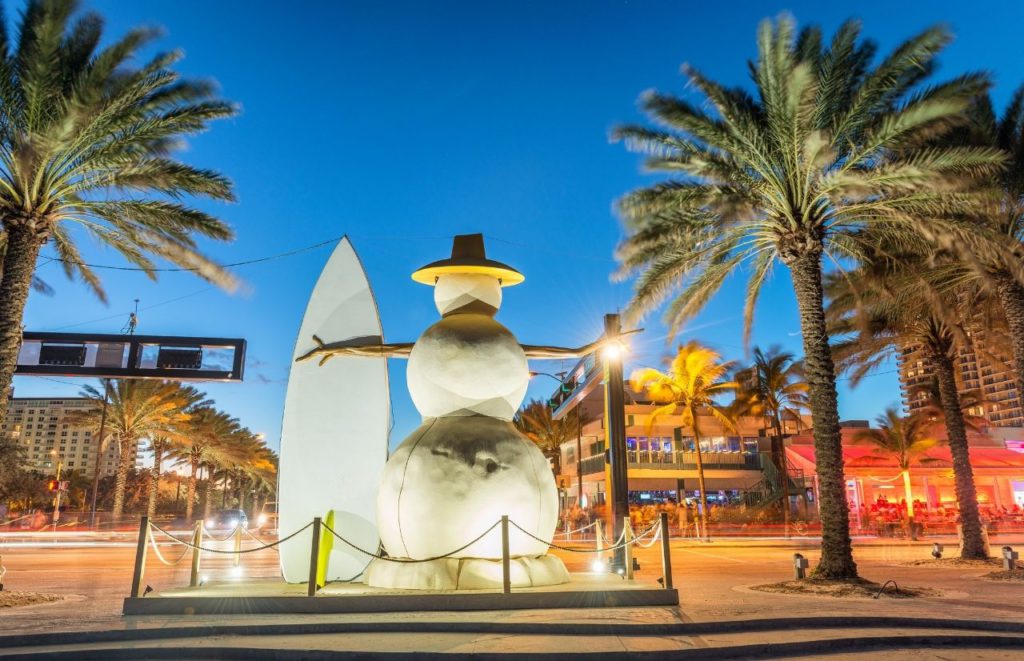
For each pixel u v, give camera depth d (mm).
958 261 16312
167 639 8492
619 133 14602
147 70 13570
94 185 14359
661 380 39500
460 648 7816
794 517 41875
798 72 12367
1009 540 31750
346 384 13344
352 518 12656
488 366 11695
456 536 10688
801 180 14180
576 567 18953
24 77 12516
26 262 13375
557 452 50969
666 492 46906
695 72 13859
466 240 12656
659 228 15094
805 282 14570
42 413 163500
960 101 12438
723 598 11523
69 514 50969
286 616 9539
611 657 7629
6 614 9906
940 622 9195
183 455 61594
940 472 43062
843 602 11086
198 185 15008
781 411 45312
